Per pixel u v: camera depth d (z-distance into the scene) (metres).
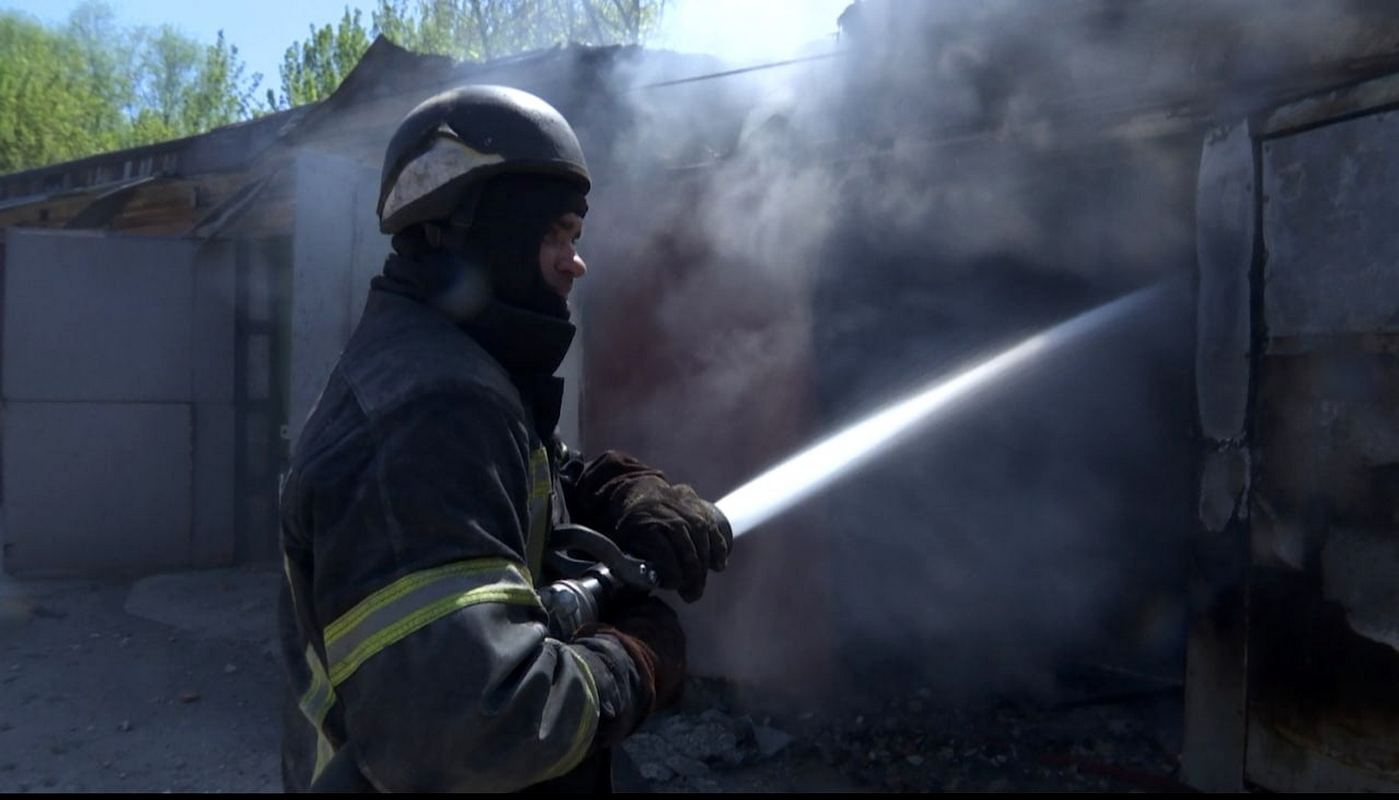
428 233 1.44
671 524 1.54
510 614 1.19
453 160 1.40
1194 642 3.66
